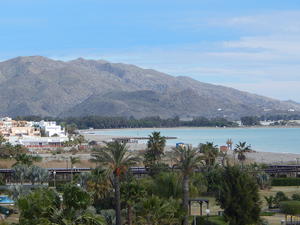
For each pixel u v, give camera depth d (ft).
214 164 513.04
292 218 338.13
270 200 380.78
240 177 279.28
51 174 552.41
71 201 164.96
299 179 529.04
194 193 306.76
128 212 259.60
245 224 274.36
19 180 495.00
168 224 232.53
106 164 261.65
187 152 289.94
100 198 324.39
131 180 293.43
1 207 336.70
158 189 277.64
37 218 162.09
